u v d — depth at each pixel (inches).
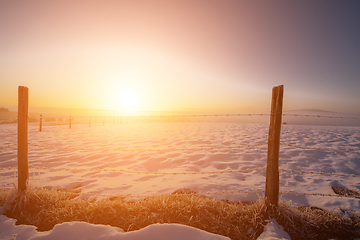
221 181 166.2
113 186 150.9
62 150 275.6
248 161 229.8
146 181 164.2
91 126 732.7
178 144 336.8
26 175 116.6
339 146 307.1
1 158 223.8
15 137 379.9
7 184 145.5
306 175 181.2
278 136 105.1
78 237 87.0
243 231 95.3
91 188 146.6
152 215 105.1
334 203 125.0
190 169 201.8
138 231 90.2
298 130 557.3
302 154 254.7
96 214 105.5
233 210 110.4
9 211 108.0
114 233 89.3
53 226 96.7
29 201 113.8
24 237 87.1
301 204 125.1
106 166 207.3
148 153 264.4
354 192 147.0
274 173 105.6
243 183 161.6
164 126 783.7
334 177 175.8
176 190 144.2
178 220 101.2
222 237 87.8
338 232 97.7
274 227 96.3
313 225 99.8
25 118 116.0
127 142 355.6
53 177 168.9
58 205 114.8
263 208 107.6
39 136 412.2
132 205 114.3
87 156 243.3
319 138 391.5
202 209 109.7
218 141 367.2
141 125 847.1
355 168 200.8
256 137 417.7
